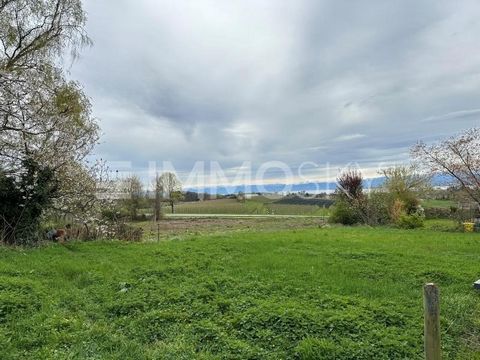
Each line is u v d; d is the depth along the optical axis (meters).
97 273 9.16
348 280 8.71
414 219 23.00
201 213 42.44
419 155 32.53
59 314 6.52
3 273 8.73
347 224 26.72
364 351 5.23
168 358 5.12
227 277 8.66
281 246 13.51
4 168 14.12
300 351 5.21
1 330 5.78
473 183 23.03
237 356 5.17
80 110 17.62
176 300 7.13
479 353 5.51
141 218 31.19
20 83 14.75
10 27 16.42
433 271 9.71
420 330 5.93
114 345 5.52
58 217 16.33
